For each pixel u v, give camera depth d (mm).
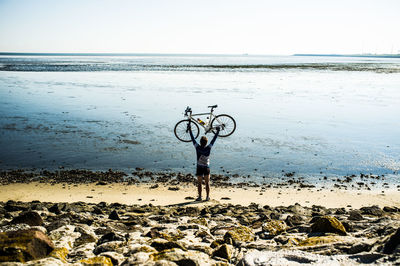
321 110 31750
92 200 12523
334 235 5902
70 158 17359
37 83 53906
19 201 11953
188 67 116812
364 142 20656
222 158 17734
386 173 15531
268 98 39812
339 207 11781
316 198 12797
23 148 18797
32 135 21469
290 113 30062
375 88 52500
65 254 5113
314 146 19828
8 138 20688
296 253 4344
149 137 21422
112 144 19828
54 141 20250
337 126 24969
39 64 124312
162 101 36188
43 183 14250
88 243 6000
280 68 115750
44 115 27719
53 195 12945
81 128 23531
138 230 7586
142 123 25250
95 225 7836
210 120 12727
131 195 13086
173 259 4547
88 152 18344
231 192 13523
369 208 10445
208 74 81375
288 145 20031
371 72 96312
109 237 6168
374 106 34438
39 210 9812
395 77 76500
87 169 15945
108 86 51219
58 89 46250
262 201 12500
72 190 13523
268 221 8227
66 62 154000
